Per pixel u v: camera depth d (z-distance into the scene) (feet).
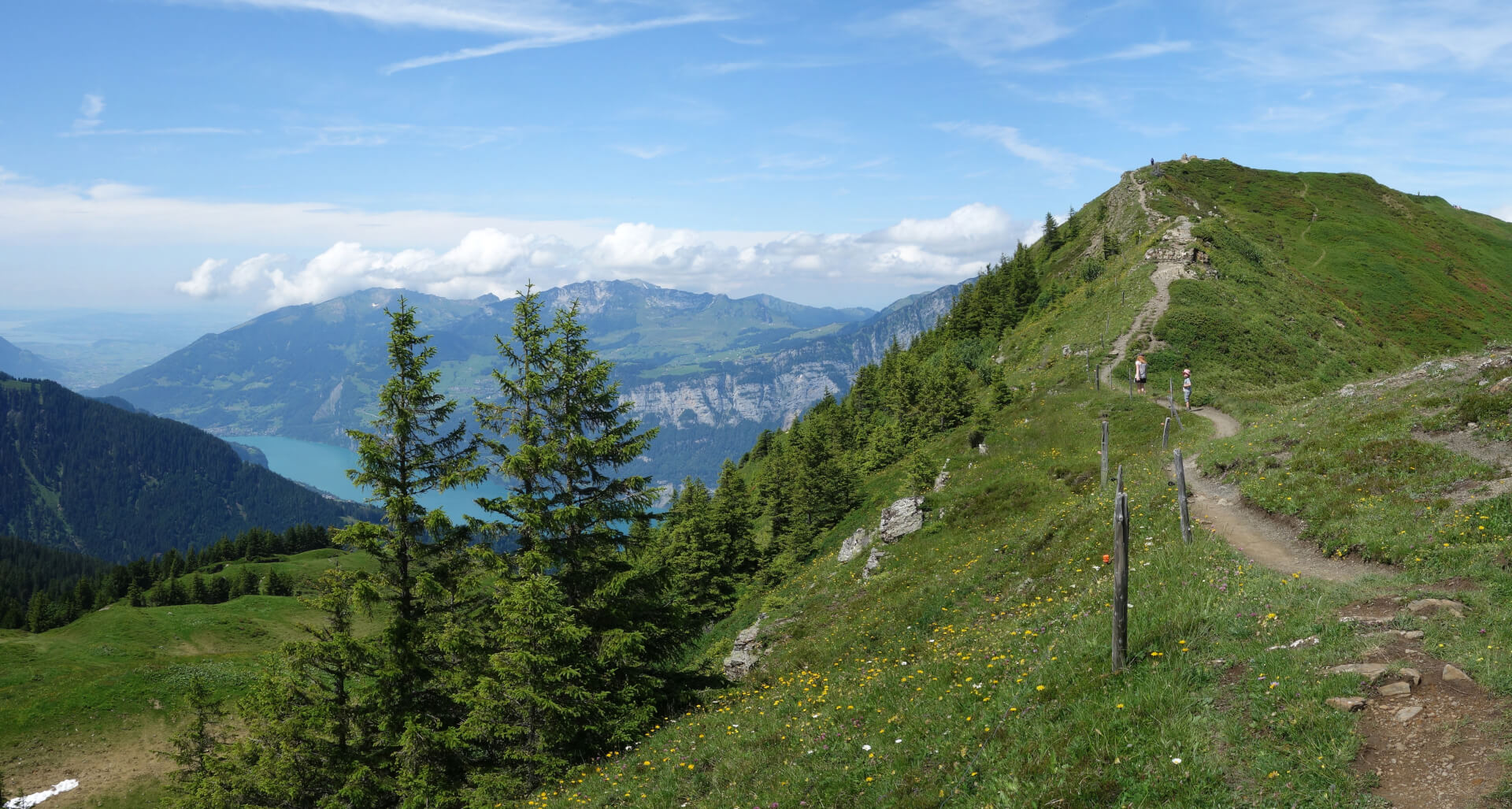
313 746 78.95
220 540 626.23
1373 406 83.61
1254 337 219.00
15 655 266.77
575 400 76.43
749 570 235.81
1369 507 57.36
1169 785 29.71
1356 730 29.63
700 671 93.61
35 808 182.70
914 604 89.25
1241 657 37.70
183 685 234.79
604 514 75.56
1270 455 79.46
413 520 79.15
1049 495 120.57
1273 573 50.03
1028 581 75.56
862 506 216.33
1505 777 24.91
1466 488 55.88
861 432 310.86
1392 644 35.12
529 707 68.28
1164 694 35.60
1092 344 226.38
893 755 41.37
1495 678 30.07
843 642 88.53
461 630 76.28
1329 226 449.06
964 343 344.69
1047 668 44.11
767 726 53.52
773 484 263.49
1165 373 195.31
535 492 74.33
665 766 53.52
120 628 305.12
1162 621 44.60
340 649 75.25
